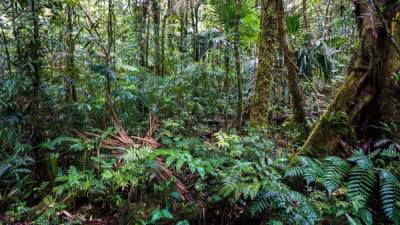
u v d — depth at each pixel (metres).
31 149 3.54
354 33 5.92
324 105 5.31
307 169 2.80
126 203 2.87
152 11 6.55
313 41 6.05
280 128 4.66
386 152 2.86
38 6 3.60
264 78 4.53
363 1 3.40
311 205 2.58
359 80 3.30
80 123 3.99
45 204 3.07
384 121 3.18
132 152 2.87
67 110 3.97
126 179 2.83
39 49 3.57
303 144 3.74
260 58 4.57
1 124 3.40
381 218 2.68
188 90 5.28
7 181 3.44
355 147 3.20
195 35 5.97
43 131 3.69
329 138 3.27
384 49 3.21
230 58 5.55
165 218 2.88
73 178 2.98
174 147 3.50
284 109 5.63
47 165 3.51
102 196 3.09
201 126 4.47
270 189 2.62
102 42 4.29
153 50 6.68
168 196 2.99
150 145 3.18
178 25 7.13
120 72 5.04
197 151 3.39
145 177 2.95
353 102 3.29
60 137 3.50
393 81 3.17
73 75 4.21
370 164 2.81
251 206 2.63
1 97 3.46
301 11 6.13
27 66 3.47
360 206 2.48
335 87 5.76
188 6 5.93
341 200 2.76
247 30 5.42
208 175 3.15
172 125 4.01
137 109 4.70
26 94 3.59
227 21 5.28
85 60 4.29
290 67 4.53
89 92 4.50
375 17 3.21
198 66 5.33
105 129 3.96
